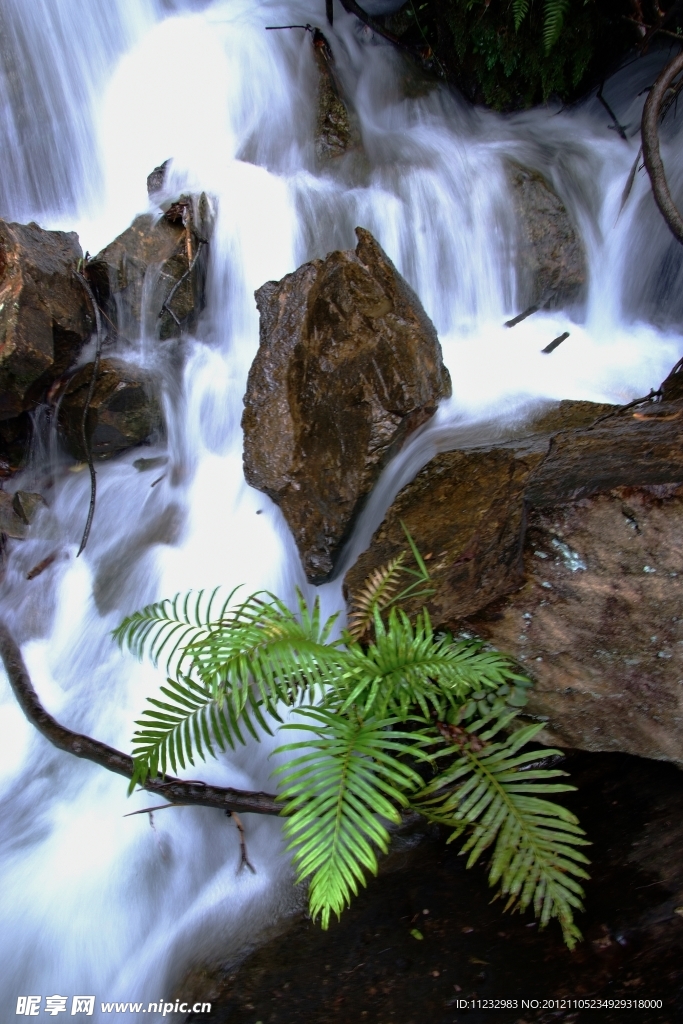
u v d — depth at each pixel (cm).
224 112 647
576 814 295
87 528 425
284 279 404
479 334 554
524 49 621
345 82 656
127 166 642
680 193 561
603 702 288
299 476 371
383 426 353
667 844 274
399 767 245
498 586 291
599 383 480
